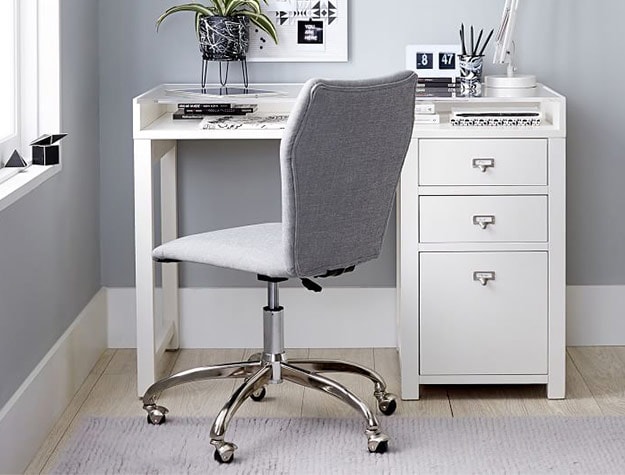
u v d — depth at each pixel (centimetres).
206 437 279
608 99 349
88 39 335
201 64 349
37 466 261
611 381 324
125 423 289
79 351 319
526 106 335
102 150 354
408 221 302
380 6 345
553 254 303
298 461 264
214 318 361
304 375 281
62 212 303
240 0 330
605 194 354
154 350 308
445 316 306
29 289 267
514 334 306
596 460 263
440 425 288
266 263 260
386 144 263
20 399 254
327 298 359
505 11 322
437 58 340
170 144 339
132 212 357
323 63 349
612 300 358
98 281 354
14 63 286
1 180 255
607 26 345
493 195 301
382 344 362
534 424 288
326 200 254
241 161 355
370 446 268
